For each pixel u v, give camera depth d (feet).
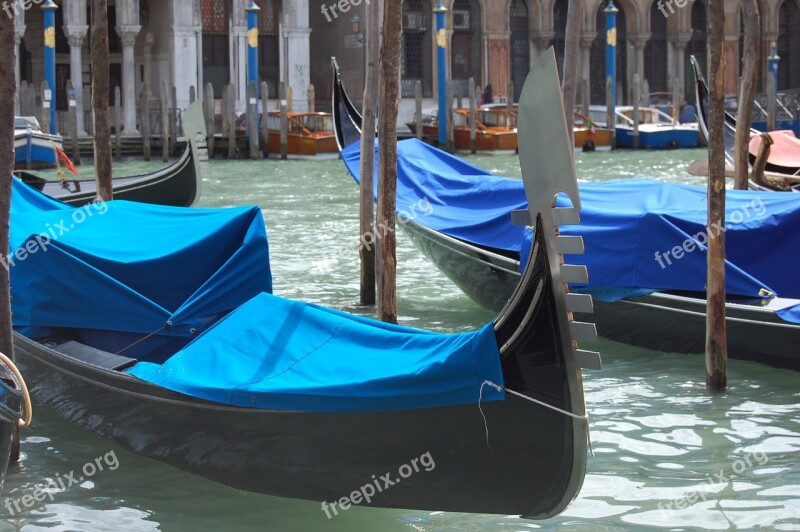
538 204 16.51
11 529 18.84
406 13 114.11
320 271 41.91
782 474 20.71
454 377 17.28
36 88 105.40
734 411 24.35
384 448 18.22
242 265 24.63
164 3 103.14
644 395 25.63
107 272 24.56
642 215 28.48
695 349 28.86
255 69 92.68
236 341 20.67
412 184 37.63
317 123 95.35
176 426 20.63
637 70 125.59
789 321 26.40
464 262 34.19
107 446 22.66
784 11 135.33
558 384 16.76
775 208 29.43
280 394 18.74
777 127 113.19
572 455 16.92
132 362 22.44
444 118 96.84
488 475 17.66
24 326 24.50
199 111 46.73
